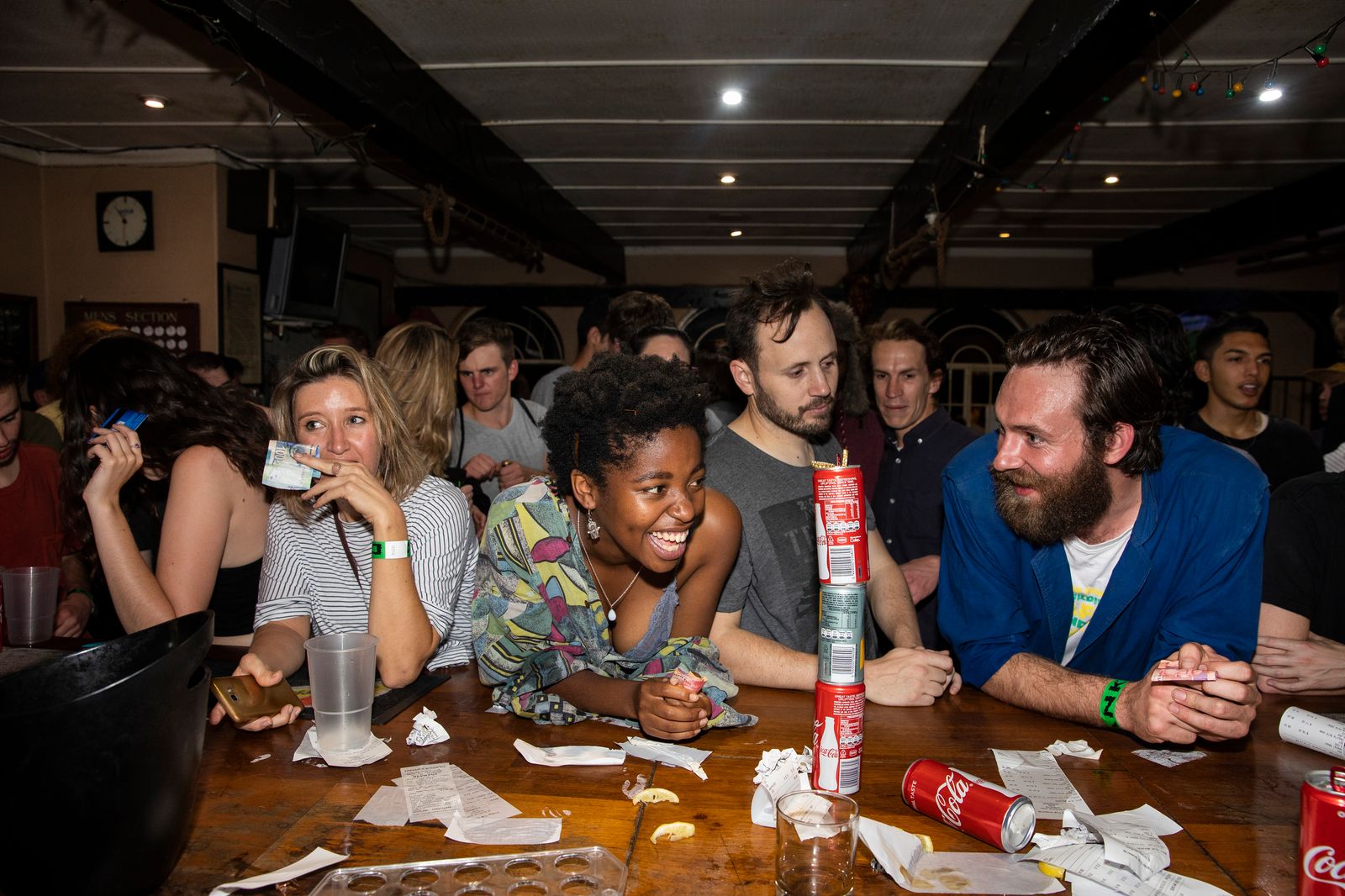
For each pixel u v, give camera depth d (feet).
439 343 9.12
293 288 18.44
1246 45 10.84
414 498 5.55
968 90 12.78
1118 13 7.95
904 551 9.50
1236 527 4.67
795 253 27.63
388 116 10.93
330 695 3.95
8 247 16.02
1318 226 17.67
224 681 4.41
